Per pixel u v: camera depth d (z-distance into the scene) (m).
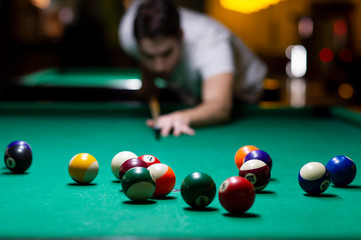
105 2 6.76
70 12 7.56
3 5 5.68
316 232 0.73
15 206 0.88
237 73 2.59
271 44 8.54
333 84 6.60
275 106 2.57
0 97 2.96
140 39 2.29
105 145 1.72
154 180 0.92
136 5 2.56
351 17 7.64
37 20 7.07
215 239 0.69
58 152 1.58
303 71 7.88
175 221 0.78
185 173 1.25
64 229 0.73
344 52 6.88
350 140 1.87
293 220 0.80
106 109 2.60
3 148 1.67
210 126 2.19
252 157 1.15
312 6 7.84
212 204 0.91
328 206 0.91
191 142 1.79
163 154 1.54
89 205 0.89
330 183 1.10
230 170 1.29
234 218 0.81
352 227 0.76
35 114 2.63
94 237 0.68
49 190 1.02
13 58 5.94
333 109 2.52
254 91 2.73
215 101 2.19
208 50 2.26
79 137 1.91
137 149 1.63
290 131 2.09
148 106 2.58
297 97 6.31
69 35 5.64
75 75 4.56
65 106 2.63
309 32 7.96
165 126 1.99
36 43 6.55
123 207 0.88
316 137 1.94
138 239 0.67
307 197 0.98
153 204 0.91
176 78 2.44
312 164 1.00
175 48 2.29
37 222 0.77
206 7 7.96
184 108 2.55
